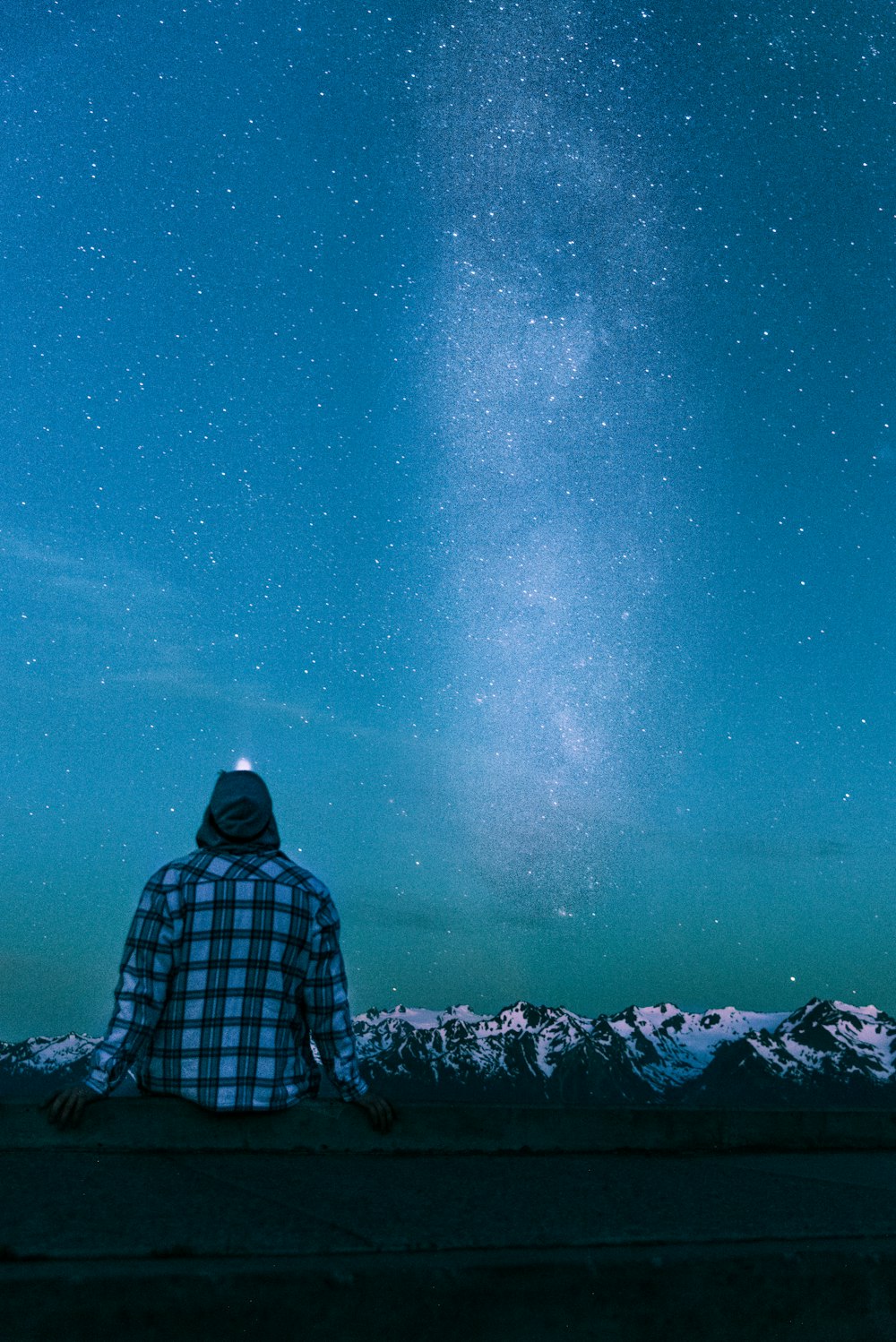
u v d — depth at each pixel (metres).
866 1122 5.61
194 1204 3.06
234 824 4.48
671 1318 2.65
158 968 4.25
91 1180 3.38
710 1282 2.71
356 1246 2.63
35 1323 2.16
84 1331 2.18
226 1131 4.21
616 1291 2.62
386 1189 3.55
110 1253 2.43
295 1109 4.32
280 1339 2.30
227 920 4.29
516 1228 2.95
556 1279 2.57
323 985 4.41
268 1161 4.02
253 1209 3.04
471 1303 2.47
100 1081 4.10
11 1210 2.82
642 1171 4.36
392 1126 4.47
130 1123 4.10
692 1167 4.56
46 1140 3.99
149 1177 3.50
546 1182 3.91
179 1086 4.18
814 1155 5.30
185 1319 2.25
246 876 4.36
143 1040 4.21
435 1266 2.48
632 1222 3.15
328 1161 4.11
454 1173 3.99
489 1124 4.65
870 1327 2.84
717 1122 5.20
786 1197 3.85
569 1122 4.87
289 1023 4.36
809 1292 2.81
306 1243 2.63
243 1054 4.20
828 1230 3.19
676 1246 2.84
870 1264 2.89
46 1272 2.23
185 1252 2.49
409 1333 2.41
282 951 4.32
